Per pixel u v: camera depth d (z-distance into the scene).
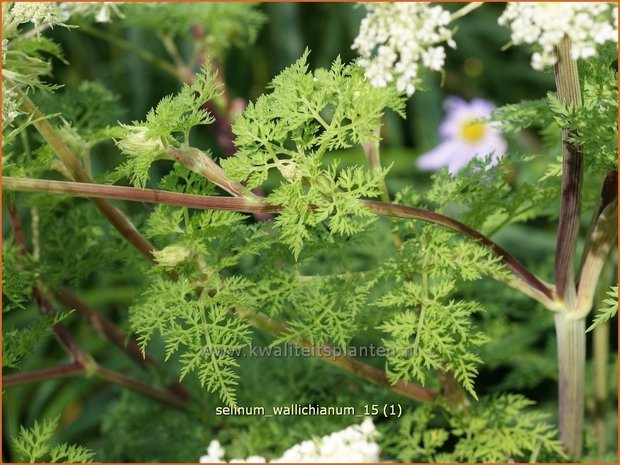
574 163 0.67
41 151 0.67
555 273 0.71
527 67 1.70
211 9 0.96
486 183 0.71
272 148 0.63
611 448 0.89
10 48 0.72
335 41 1.62
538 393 1.12
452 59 1.73
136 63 1.55
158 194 0.61
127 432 0.92
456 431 0.75
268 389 0.86
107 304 1.39
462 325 0.69
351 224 0.64
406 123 1.75
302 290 0.70
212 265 0.67
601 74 0.67
